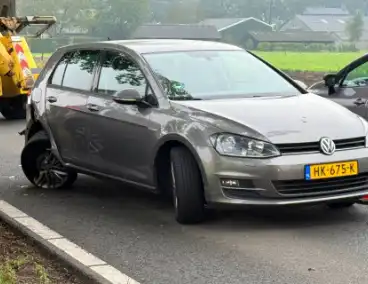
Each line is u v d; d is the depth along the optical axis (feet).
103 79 25.93
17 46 54.85
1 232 21.93
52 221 23.67
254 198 20.68
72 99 26.86
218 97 23.71
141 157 23.45
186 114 22.13
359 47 261.44
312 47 244.01
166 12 235.61
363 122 22.47
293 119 21.61
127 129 23.90
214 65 25.27
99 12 199.72
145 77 24.20
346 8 293.64
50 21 59.31
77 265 18.20
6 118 57.72
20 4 201.67
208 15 250.37
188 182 21.74
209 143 21.07
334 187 21.11
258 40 236.84
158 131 22.59
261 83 25.08
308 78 99.35
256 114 21.79
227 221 22.79
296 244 20.31
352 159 21.16
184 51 25.64
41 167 28.76
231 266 18.52
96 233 22.06
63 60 28.55
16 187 29.19
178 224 22.63
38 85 29.32
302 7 286.66
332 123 21.67
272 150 20.59
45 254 19.48
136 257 19.51
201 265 18.67
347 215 23.36
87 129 25.85
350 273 17.80
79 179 30.45
